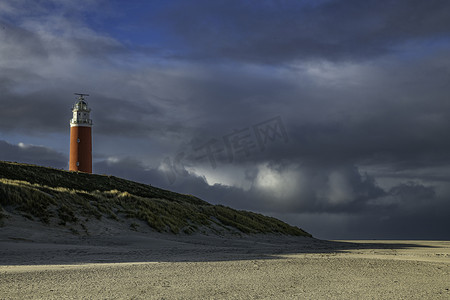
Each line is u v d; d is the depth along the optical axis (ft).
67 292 37.04
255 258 74.13
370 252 102.58
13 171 163.53
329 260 69.21
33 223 107.04
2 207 109.40
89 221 121.70
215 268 55.42
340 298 36.27
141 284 41.63
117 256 74.43
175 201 203.31
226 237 157.69
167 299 34.86
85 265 57.93
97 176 213.87
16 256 69.46
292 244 148.05
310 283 44.01
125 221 135.13
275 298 35.91
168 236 133.39
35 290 37.73
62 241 97.04
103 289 38.65
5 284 40.52
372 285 43.34
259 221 214.28
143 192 208.64
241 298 35.76
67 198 131.95
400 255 89.86
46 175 176.45
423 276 50.85
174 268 54.60
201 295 36.76
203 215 177.78
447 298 37.06
